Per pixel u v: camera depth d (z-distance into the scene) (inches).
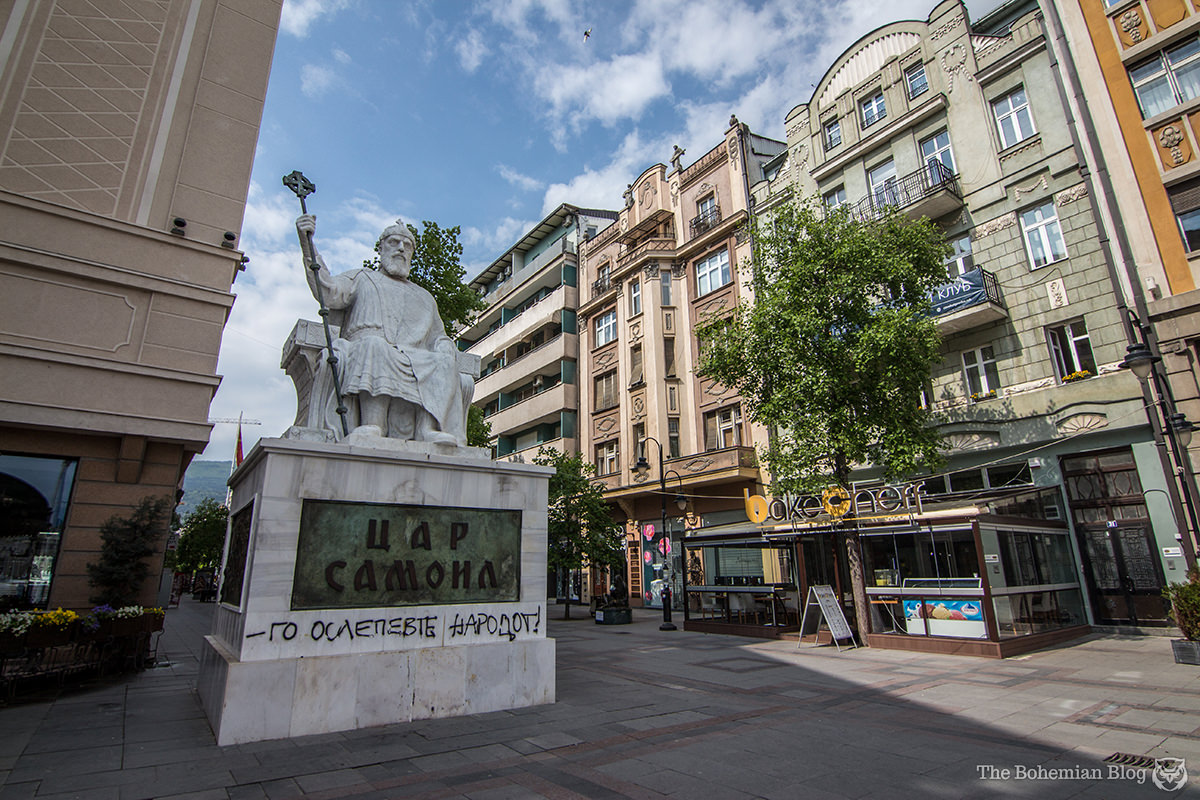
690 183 1016.2
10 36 397.4
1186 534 462.9
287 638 200.1
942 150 692.1
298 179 246.7
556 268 1280.8
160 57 447.8
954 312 604.1
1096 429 518.6
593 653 446.3
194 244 430.3
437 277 579.2
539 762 176.1
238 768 165.3
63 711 238.5
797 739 205.2
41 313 374.6
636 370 1018.7
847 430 473.7
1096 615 510.9
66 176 398.3
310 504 213.9
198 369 418.0
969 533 428.1
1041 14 613.6
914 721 231.1
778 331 496.4
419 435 257.8
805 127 847.1
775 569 737.6
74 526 369.7
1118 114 535.2
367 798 146.9
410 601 226.5
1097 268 542.9
